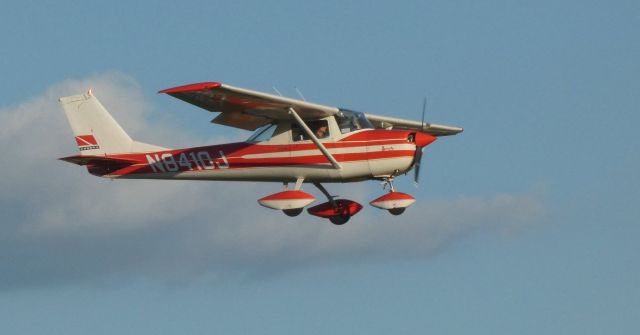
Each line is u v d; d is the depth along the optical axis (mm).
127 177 76812
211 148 74438
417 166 73125
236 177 74312
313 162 72500
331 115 72375
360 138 72250
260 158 73250
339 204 76625
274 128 73188
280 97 68500
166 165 75688
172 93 64812
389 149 71750
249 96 67000
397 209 73375
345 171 72312
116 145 77312
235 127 74500
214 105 69000
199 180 75562
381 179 72938
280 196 72625
